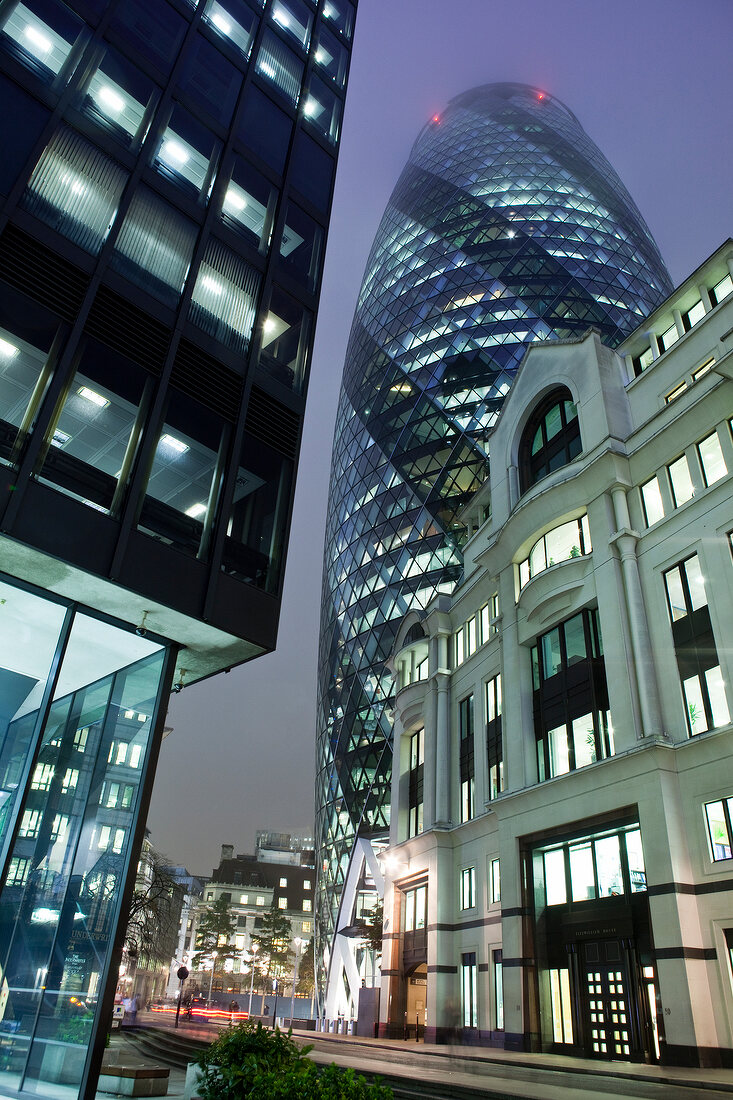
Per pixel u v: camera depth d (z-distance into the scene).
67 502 12.20
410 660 47.38
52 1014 10.39
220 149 18.27
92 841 11.76
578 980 25.36
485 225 102.31
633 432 28.83
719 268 27.98
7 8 14.67
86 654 12.89
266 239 18.36
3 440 11.80
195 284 15.91
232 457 14.99
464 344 87.88
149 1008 92.69
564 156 117.25
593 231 100.19
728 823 21.09
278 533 15.33
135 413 13.77
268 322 17.34
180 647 14.45
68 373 12.95
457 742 39.44
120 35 16.89
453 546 73.00
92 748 12.37
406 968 39.06
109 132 15.63
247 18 21.25
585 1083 16.27
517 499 35.88
